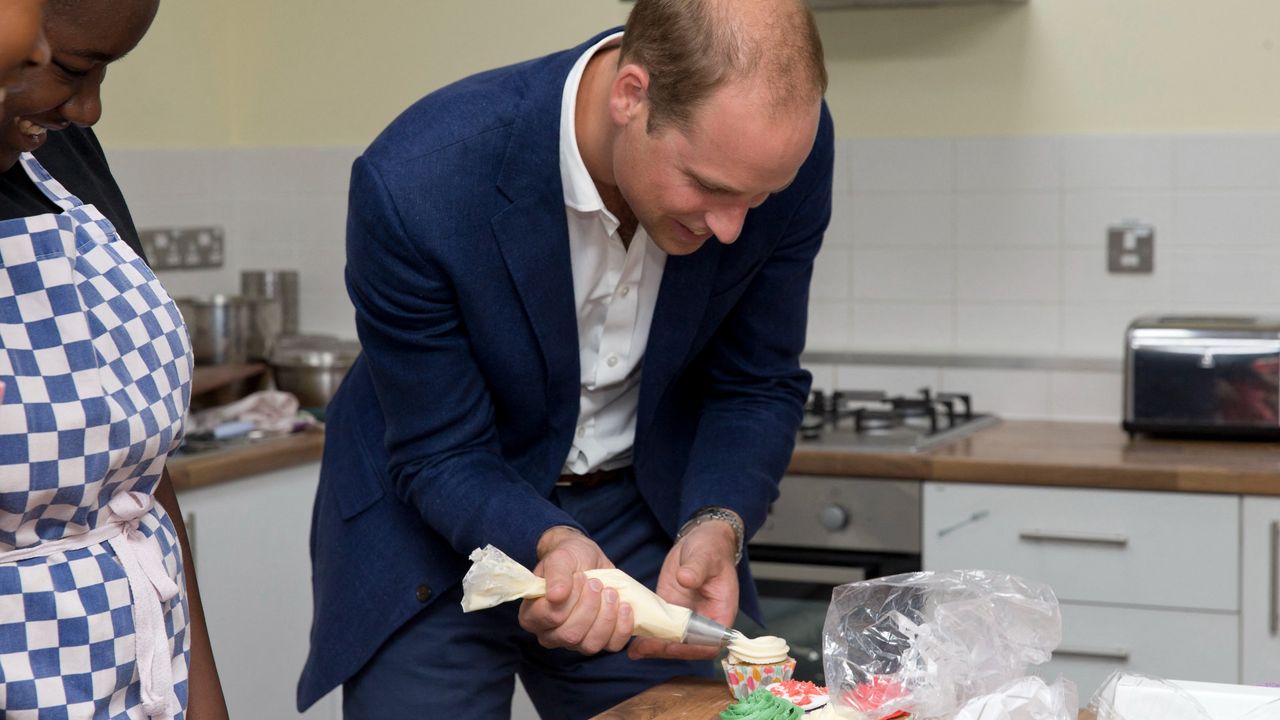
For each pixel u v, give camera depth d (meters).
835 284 3.44
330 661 1.76
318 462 3.08
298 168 3.86
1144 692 1.22
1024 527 2.77
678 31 1.27
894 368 3.37
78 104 1.14
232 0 3.88
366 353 1.62
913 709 1.29
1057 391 3.27
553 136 1.51
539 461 1.70
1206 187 3.17
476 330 1.57
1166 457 2.76
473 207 1.52
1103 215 3.24
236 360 3.40
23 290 1.15
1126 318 3.25
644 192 1.35
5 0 0.91
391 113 3.78
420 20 3.73
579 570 1.42
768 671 1.38
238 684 2.90
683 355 1.67
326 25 3.81
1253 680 2.65
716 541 1.58
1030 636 1.31
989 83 3.29
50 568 1.17
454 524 1.57
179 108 3.74
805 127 1.28
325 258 3.86
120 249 1.27
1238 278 3.17
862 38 3.36
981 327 3.35
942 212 3.35
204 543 2.79
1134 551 2.71
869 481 2.86
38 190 1.27
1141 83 3.20
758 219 1.61
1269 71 3.12
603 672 1.82
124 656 1.21
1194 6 3.15
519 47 3.65
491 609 1.74
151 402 1.24
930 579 1.36
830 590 2.91
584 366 1.68
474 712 1.76
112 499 1.23
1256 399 2.86
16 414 1.13
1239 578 2.64
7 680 1.14
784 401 1.81
